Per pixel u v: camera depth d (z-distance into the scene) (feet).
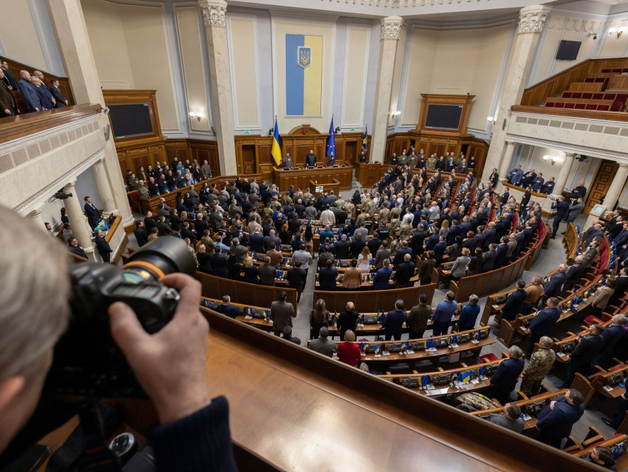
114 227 29.58
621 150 32.65
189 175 43.09
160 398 1.30
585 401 15.49
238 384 3.25
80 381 1.46
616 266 23.34
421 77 55.31
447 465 2.77
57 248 1.08
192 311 1.48
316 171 50.08
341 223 34.32
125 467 2.36
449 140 54.34
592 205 41.70
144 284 1.50
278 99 48.93
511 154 44.11
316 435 2.89
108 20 39.99
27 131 16.62
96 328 1.35
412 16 46.44
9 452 1.45
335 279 22.43
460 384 14.96
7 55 24.73
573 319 20.75
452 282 23.95
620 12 42.27
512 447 2.84
